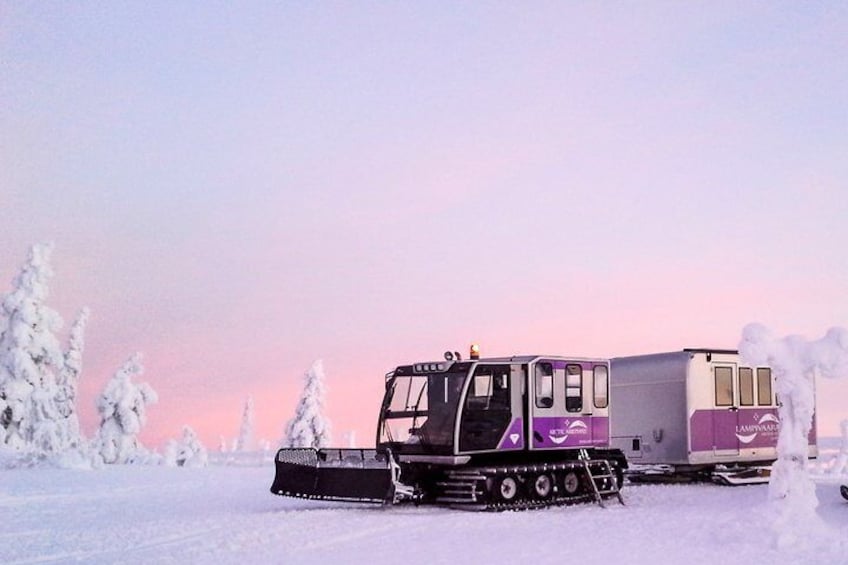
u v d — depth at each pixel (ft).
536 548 46.57
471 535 51.78
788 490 49.21
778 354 50.14
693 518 59.31
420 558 43.32
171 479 108.47
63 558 44.01
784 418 50.31
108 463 157.38
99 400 160.35
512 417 67.77
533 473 68.39
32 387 154.71
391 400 68.39
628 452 87.40
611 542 48.67
